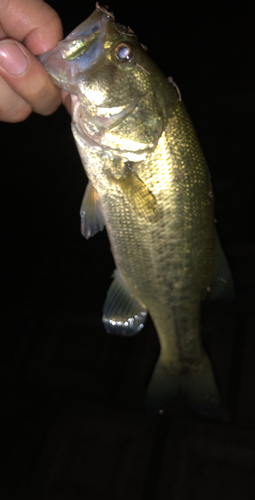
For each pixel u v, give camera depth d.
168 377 0.36
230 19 1.05
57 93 0.29
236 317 0.47
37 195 0.74
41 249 0.63
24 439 0.42
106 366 0.46
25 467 0.40
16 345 0.50
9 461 0.41
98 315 0.51
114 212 0.29
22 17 0.27
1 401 0.45
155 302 0.32
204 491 0.37
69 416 0.43
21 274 0.59
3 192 0.76
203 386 0.36
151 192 0.28
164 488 0.37
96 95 0.27
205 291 0.32
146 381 0.44
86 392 0.44
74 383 0.45
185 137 0.28
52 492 0.38
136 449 0.40
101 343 0.48
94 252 0.60
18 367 0.47
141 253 0.30
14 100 0.29
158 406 0.36
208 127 0.77
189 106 0.83
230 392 0.42
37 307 0.53
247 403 0.41
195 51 0.98
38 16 0.28
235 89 0.83
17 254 0.63
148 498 0.37
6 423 0.43
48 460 0.40
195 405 0.36
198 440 0.39
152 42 1.04
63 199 0.72
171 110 0.28
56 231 0.65
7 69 0.27
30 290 0.56
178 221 0.29
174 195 0.28
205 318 0.47
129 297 0.33
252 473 0.37
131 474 0.38
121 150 0.28
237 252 0.53
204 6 1.09
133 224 0.29
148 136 0.28
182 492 0.37
